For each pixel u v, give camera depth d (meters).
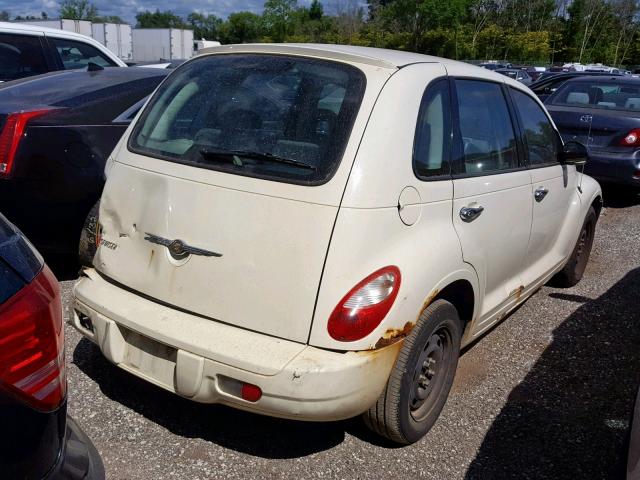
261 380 2.52
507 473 3.03
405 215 2.78
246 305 2.68
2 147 4.20
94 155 4.50
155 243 2.90
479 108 3.59
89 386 3.44
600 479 3.03
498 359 4.20
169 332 2.71
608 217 8.30
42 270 1.95
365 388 2.62
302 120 2.85
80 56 7.60
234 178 2.79
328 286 2.57
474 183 3.31
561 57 65.69
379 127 2.76
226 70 3.23
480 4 57.31
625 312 5.10
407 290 2.71
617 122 8.20
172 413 3.26
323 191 2.63
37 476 1.73
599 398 3.77
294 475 2.88
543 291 5.51
